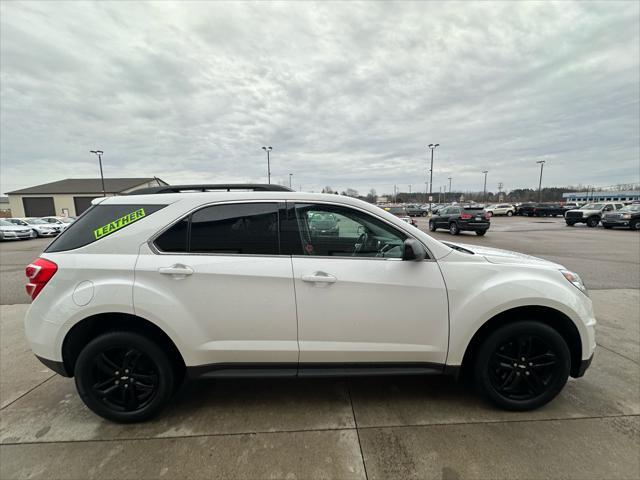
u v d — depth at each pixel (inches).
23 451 83.0
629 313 177.6
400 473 75.2
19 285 268.2
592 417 93.9
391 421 93.0
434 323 93.4
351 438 86.5
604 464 77.0
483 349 95.1
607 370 119.4
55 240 95.0
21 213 1694.1
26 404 103.3
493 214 1636.3
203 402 103.2
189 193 96.5
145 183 1926.7
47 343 89.3
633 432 87.7
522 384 97.5
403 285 92.0
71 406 102.3
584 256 372.2
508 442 84.4
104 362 92.1
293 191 99.4
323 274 90.5
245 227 93.8
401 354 94.0
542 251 415.2
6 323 175.8
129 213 93.9
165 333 90.3
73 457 80.7
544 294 92.4
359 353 93.0
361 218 96.9
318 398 104.7
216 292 89.2
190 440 86.4
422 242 96.3
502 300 91.9
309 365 93.7
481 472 75.2
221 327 90.4
